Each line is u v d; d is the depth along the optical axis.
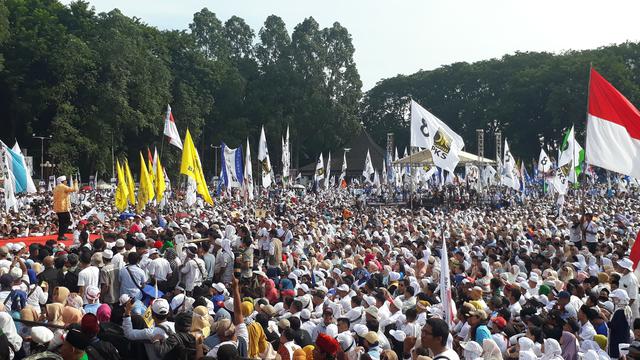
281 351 9.98
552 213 43.84
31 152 81.81
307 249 24.08
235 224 29.02
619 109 15.52
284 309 13.97
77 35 84.94
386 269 17.97
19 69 76.31
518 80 109.94
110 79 81.00
